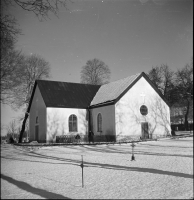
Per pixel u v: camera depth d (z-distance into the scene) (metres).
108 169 10.97
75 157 15.03
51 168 11.06
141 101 28.98
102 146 22.34
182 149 18.62
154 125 29.38
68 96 30.97
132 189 7.66
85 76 25.84
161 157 14.69
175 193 7.23
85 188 7.70
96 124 29.95
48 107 28.34
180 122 45.84
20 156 14.79
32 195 6.22
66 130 29.06
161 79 30.06
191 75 28.92
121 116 27.48
